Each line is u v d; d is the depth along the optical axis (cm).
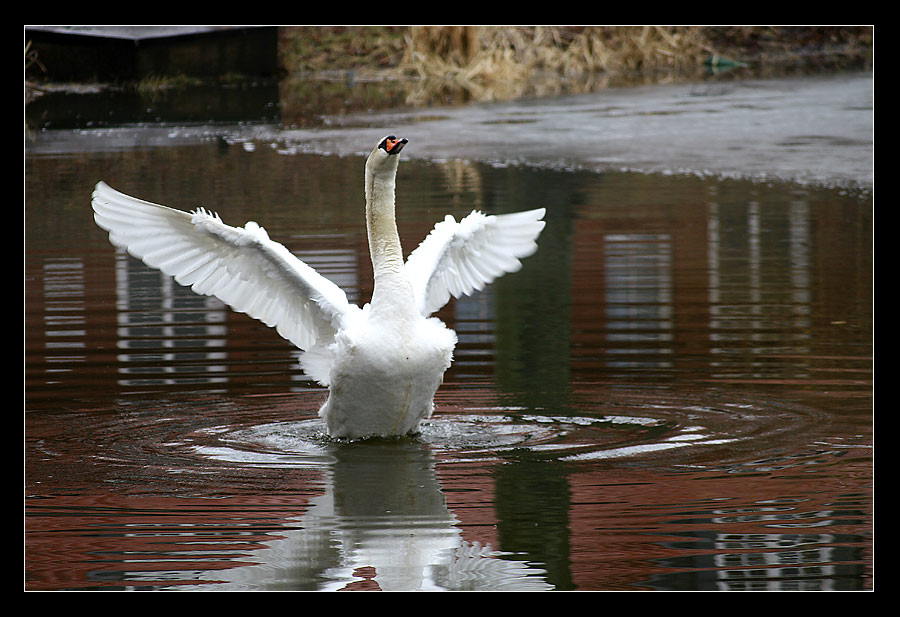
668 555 745
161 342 1390
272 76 4944
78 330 1441
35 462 960
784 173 2512
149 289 1684
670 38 4769
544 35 4756
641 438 1021
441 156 2880
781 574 713
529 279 1717
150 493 880
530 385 1209
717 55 4847
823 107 3369
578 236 1992
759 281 1658
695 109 3450
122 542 777
